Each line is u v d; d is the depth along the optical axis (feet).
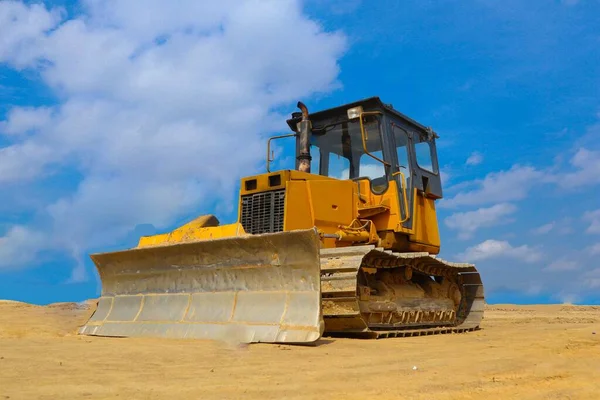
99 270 28.48
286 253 21.43
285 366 15.11
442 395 11.76
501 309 69.21
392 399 11.26
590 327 32.32
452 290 35.58
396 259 28.40
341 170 32.37
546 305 73.87
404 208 30.99
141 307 25.80
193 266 24.35
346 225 28.99
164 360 15.94
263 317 21.21
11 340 21.33
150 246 25.64
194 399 10.80
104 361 15.55
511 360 17.07
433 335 28.22
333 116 33.01
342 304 23.67
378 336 24.62
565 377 14.34
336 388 12.16
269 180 27.61
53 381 12.33
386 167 30.86
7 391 11.14
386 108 31.45
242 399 10.89
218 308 22.85
